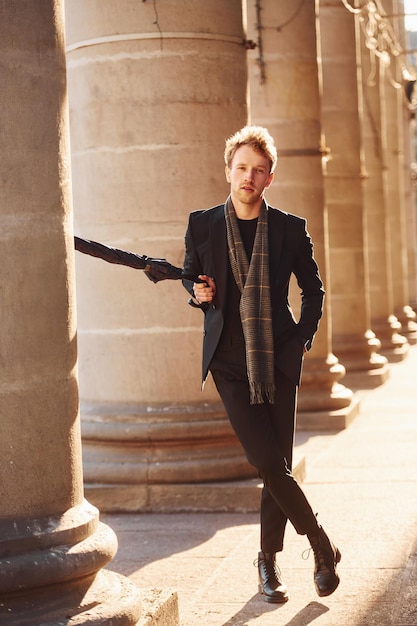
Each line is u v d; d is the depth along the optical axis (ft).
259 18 39.60
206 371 16.79
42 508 13.41
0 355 13.02
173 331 26.07
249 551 21.03
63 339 13.62
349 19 50.93
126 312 26.22
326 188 51.31
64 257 13.65
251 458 16.63
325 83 50.83
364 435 35.86
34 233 13.21
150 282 26.05
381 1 71.97
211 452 25.53
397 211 77.56
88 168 26.37
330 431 36.99
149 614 14.88
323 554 17.13
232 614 17.03
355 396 45.70
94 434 25.81
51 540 13.29
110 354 26.35
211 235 16.65
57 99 13.50
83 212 26.55
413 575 18.80
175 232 25.90
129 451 25.67
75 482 13.91
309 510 16.87
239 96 26.68
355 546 21.06
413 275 97.76
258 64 39.63
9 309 13.05
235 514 24.44
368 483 27.53
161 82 25.80
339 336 51.47
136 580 19.21
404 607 17.01
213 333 16.71
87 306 26.76
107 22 25.95
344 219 51.47
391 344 63.98
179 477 24.95
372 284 64.44
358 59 51.70
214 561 20.35
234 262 16.48
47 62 13.32
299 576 19.07
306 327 16.94
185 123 25.85
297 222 16.79
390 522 23.00
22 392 13.17
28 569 12.91
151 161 25.89
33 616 12.96
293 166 39.78
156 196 25.90
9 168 12.98
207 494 24.75
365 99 64.18
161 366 26.07
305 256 16.96
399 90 79.92
